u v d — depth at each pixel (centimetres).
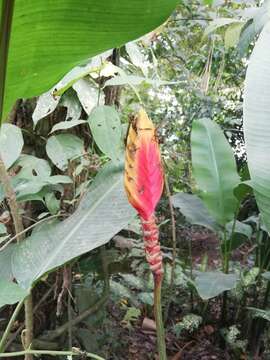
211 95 281
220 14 213
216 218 153
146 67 139
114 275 154
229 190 151
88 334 124
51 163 118
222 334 165
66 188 109
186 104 270
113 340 142
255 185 82
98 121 90
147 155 52
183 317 166
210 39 271
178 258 188
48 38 57
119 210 80
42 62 60
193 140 157
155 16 55
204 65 294
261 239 172
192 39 256
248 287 167
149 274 149
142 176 52
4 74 57
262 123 84
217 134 158
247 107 86
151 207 53
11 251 90
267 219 82
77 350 75
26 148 118
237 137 277
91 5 53
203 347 171
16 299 63
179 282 161
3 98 60
